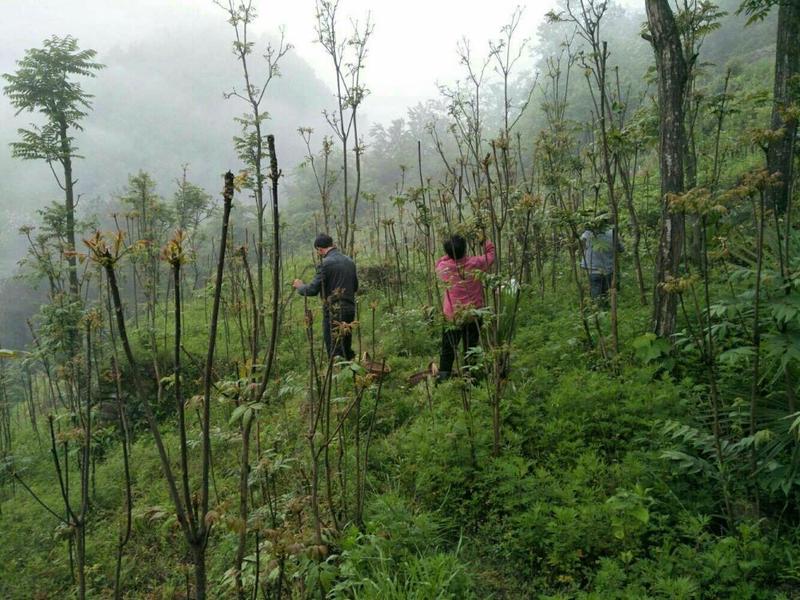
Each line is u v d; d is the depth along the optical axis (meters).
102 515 5.81
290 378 4.02
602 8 5.57
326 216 7.38
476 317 4.45
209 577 4.25
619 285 7.34
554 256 7.76
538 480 3.73
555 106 8.34
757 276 3.24
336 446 4.59
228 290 9.07
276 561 2.68
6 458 7.22
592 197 9.09
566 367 5.29
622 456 4.02
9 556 5.62
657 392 4.36
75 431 2.88
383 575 3.14
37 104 11.59
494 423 4.23
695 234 6.27
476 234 5.18
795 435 3.33
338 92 7.28
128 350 1.77
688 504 3.48
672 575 3.01
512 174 6.96
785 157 6.53
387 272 9.51
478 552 3.62
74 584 4.86
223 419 6.55
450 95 7.13
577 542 3.33
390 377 6.13
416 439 4.51
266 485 3.12
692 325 5.04
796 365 3.73
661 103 5.07
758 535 3.13
